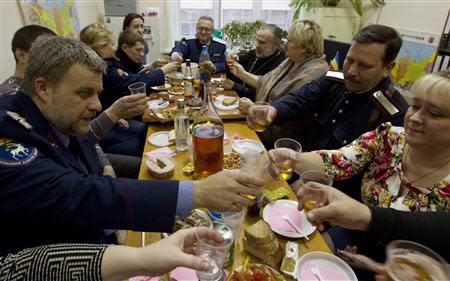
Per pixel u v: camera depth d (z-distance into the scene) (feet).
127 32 9.25
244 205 2.49
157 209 2.39
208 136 3.51
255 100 8.50
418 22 10.44
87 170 3.50
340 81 5.51
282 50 9.05
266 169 3.65
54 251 2.03
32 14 7.63
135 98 4.86
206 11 15.10
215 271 2.31
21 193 2.18
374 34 4.47
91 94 2.75
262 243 2.59
